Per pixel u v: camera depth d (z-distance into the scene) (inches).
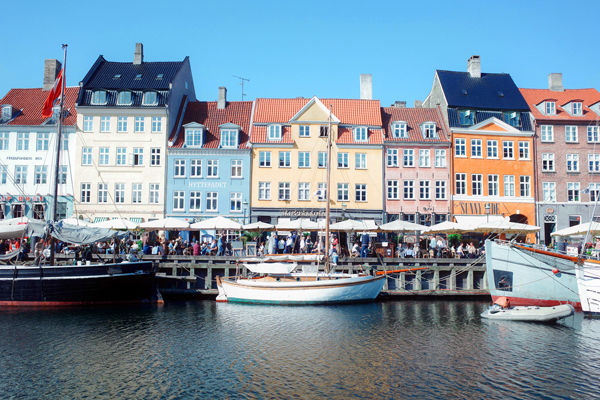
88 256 1095.6
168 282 1186.6
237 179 1679.4
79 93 1696.6
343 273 1146.0
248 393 523.5
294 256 1147.3
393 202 1691.7
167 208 1663.4
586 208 1739.7
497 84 1857.8
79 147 1679.4
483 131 1734.7
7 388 536.7
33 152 1683.1
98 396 514.9
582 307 927.0
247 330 808.9
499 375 584.4
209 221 1259.8
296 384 551.2
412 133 1747.0
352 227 1233.4
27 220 1024.9
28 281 999.6
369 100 1807.3
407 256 1284.4
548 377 577.9
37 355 658.2
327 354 669.3
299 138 1704.0
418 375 583.5
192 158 1680.6
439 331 810.2
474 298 1191.6
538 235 1705.2
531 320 895.1
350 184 1689.2
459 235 1391.5
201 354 666.8
